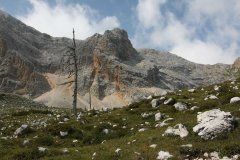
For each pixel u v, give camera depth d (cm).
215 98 3366
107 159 1925
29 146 2677
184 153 1802
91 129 3077
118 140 2466
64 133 2939
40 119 4262
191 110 3062
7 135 3241
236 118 2127
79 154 2150
